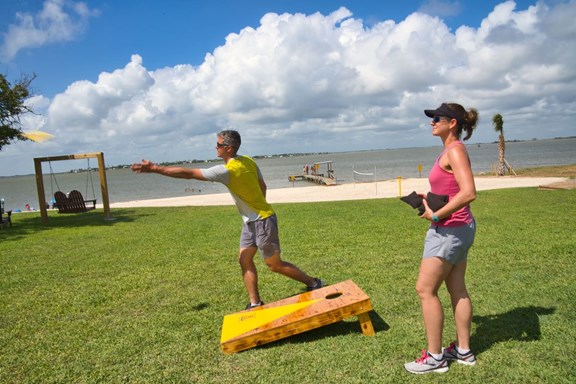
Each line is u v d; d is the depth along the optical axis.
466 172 2.98
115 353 3.87
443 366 3.21
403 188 26.66
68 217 16.48
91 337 4.28
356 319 4.31
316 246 7.91
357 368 3.33
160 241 9.55
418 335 3.85
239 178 4.45
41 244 10.20
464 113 3.19
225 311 4.81
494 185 23.83
